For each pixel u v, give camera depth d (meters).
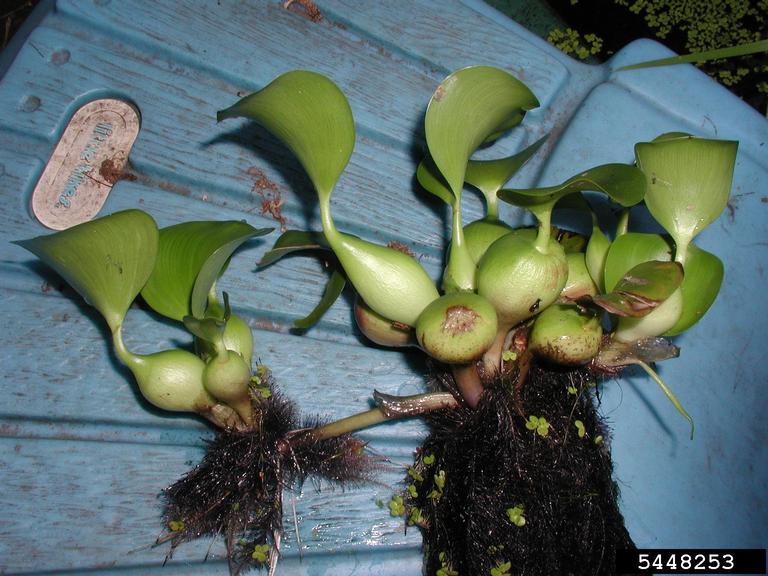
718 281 0.30
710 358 0.39
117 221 0.28
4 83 0.38
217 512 0.31
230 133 0.39
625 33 0.64
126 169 0.38
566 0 0.64
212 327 0.26
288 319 0.37
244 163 0.38
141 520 0.32
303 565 0.33
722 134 0.43
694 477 0.37
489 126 0.31
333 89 0.27
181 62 0.40
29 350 0.33
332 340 0.37
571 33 0.63
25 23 0.43
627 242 0.31
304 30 0.42
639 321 0.29
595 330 0.28
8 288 0.34
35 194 0.37
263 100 0.27
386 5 0.44
